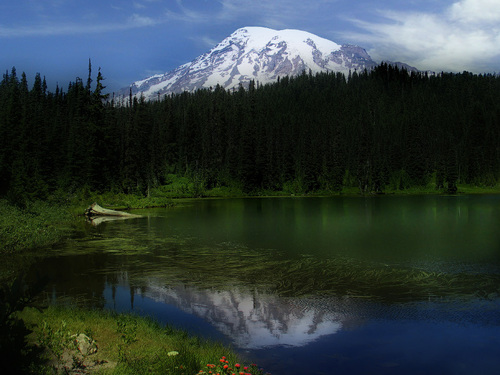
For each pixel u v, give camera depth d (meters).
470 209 47.03
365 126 132.38
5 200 37.12
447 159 109.69
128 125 78.00
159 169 91.88
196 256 18.45
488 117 148.38
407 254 18.72
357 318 10.32
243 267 16.17
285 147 107.81
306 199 76.75
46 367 5.93
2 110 83.62
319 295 12.33
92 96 64.31
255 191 98.50
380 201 66.94
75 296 12.23
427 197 82.19
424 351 8.31
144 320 9.70
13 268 16.05
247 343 8.77
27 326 8.12
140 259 17.86
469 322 9.99
